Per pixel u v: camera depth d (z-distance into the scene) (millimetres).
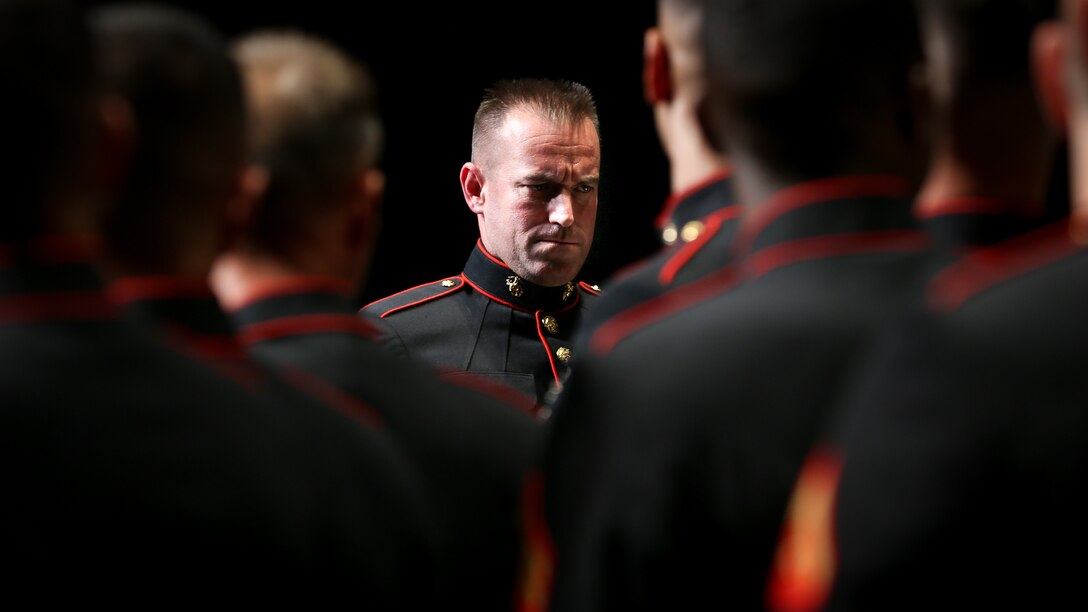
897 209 4043
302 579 3582
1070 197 9188
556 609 4035
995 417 2773
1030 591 2727
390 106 14727
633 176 15008
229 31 13359
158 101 3811
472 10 14672
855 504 2947
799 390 3736
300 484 3678
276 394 3875
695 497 3770
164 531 3326
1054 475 2701
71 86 3430
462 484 4418
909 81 4102
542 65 14906
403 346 9500
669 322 4039
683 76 4707
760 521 3703
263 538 3496
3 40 3350
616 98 14969
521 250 9422
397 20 14438
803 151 4016
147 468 3352
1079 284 2818
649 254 14992
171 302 3871
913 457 2867
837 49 3959
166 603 3314
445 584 4176
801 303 3867
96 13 3980
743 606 3727
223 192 3975
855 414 3074
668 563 3773
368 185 4707
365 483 3918
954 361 2867
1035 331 2803
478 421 4625
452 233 15031
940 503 2801
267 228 4520
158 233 3875
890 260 3936
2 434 3227
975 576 2770
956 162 4496
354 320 4602
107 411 3352
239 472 3504
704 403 3803
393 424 4367
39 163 3393
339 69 4652
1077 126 3016
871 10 4008
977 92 4406
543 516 4176
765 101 3988
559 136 9297
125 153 3703
